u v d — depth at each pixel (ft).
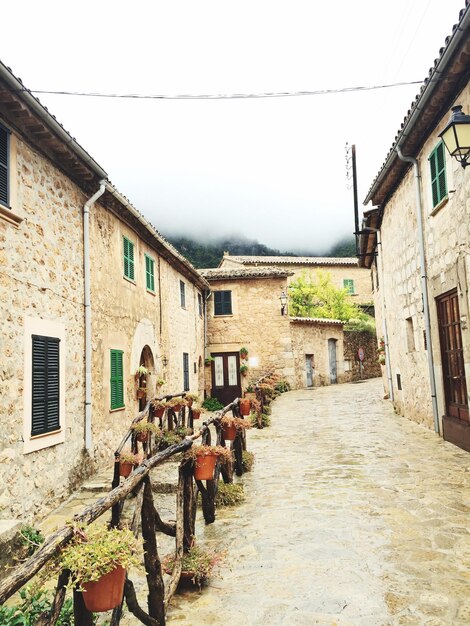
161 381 36.29
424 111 24.13
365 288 109.60
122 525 14.35
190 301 52.65
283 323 64.03
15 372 16.57
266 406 44.98
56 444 19.35
